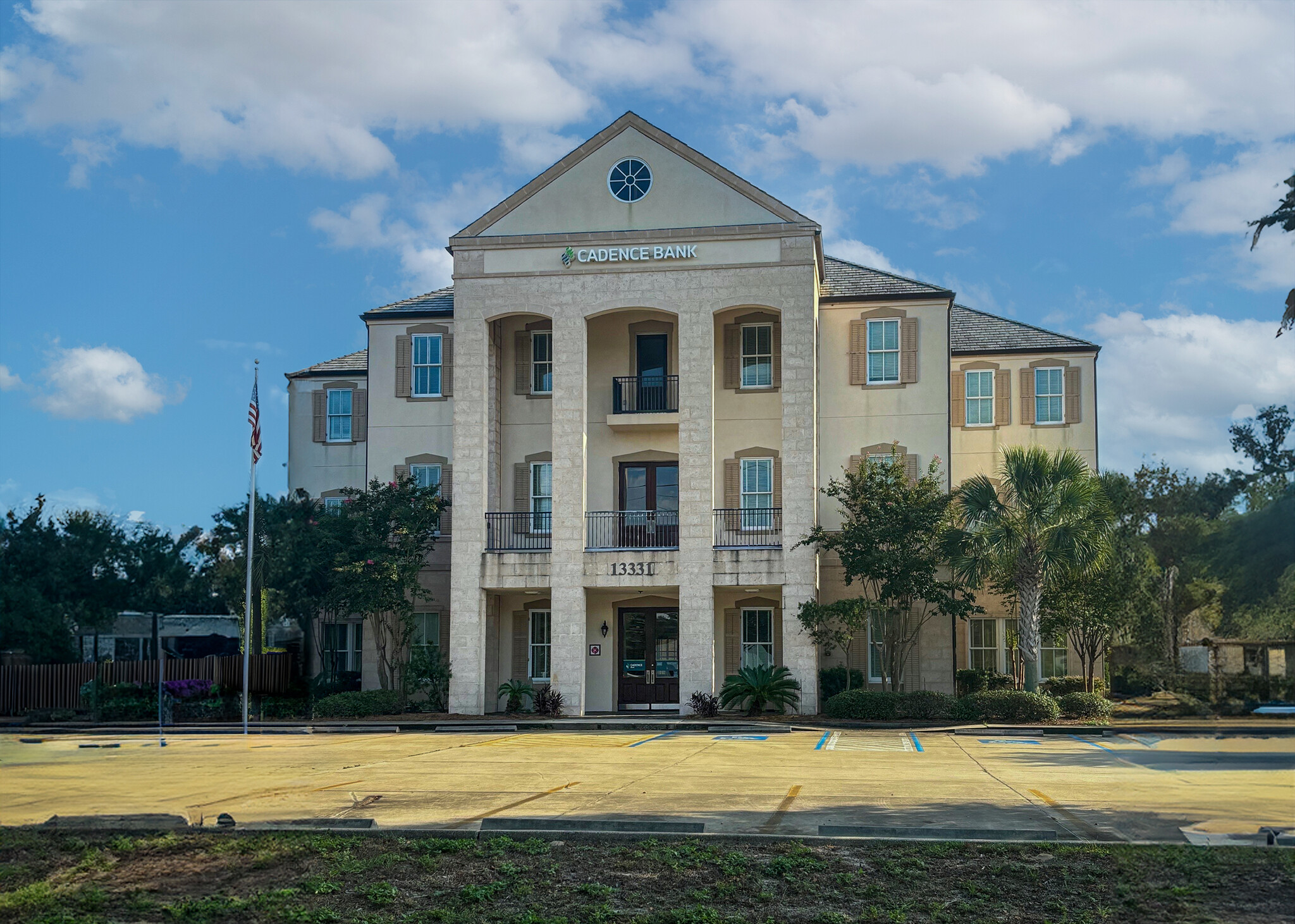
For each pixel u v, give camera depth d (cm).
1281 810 1298
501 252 3278
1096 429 3641
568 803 1372
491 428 3381
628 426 3362
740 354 3428
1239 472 4794
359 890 927
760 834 1105
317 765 1914
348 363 3941
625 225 3241
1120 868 968
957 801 1390
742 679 3083
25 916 870
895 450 3388
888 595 3012
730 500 3388
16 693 3469
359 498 3341
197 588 4847
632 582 3153
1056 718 2895
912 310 3434
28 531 4491
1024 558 3030
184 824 1176
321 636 3659
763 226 3175
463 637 3209
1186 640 4503
